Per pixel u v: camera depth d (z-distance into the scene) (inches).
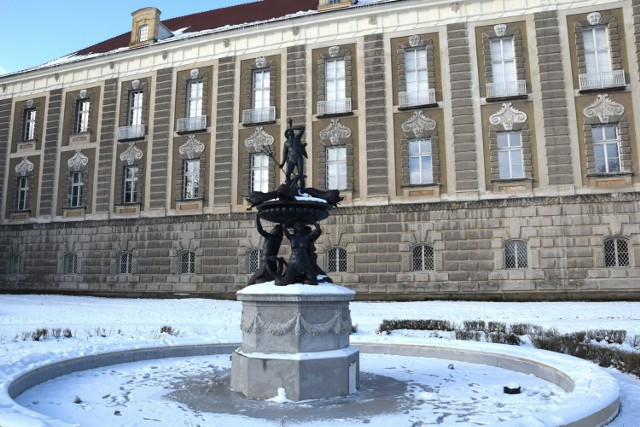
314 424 249.0
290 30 1296.8
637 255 1013.2
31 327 688.4
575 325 669.9
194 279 1285.7
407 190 1154.0
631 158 1046.4
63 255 1430.9
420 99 1173.1
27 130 1565.0
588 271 1031.0
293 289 322.0
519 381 360.2
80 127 1499.8
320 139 1226.6
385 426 245.8
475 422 251.4
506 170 1115.9
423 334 612.4
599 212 1043.3
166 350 469.4
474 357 438.9
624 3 1095.0
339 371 317.1
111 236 1385.3
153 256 1333.7
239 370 327.0
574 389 288.2
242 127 1300.4
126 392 323.9
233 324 751.7
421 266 1131.3
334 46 1252.5
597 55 1106.1
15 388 300.4
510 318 768.3
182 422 248.8
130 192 1407.5
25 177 1529.3
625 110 1064.8
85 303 1159.0
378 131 1187.9
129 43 1536.7
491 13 1161.4
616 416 254.4
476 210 1107.3
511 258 1082.1
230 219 1275.8
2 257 1501.0
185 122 1353.3
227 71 1336.1
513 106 1121.4
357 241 1165.1
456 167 1130.0
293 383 305.9
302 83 1262.3
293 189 363.6
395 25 1216.2
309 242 358.6
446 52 1175.6
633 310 844.0
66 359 387.9
